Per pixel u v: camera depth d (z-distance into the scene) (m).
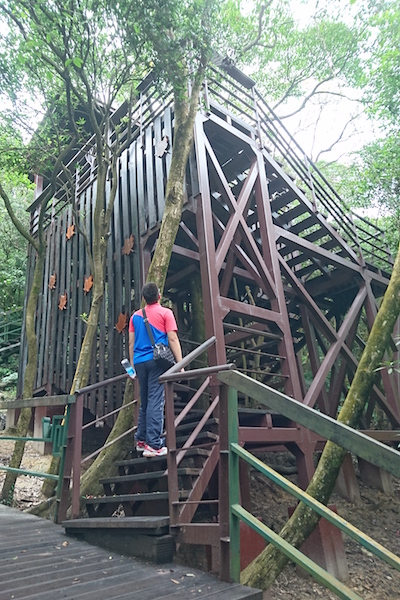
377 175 9.69
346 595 1.58
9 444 7.22
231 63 6.11
